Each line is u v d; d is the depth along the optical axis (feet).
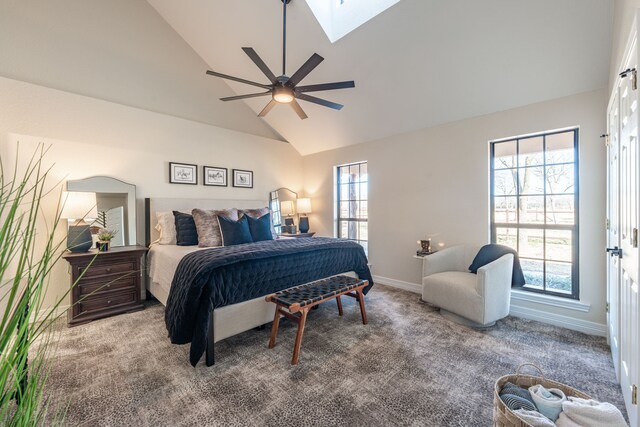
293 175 17.89
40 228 9.43
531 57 8.38
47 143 9.75
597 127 8.36
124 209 11.32
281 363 6.95
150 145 12.25
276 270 8.36
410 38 9.23
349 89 12.12
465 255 10.83
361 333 8.54
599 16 7.03
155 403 5.56
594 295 8.45
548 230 9.61
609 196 7.63
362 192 15.39
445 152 11.66
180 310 6.93
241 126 15.67
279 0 9.55
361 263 11.16
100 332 8.58
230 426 5.04
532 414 4.05
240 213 13.38
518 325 9.05
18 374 1.95
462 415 5.29
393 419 5.20
